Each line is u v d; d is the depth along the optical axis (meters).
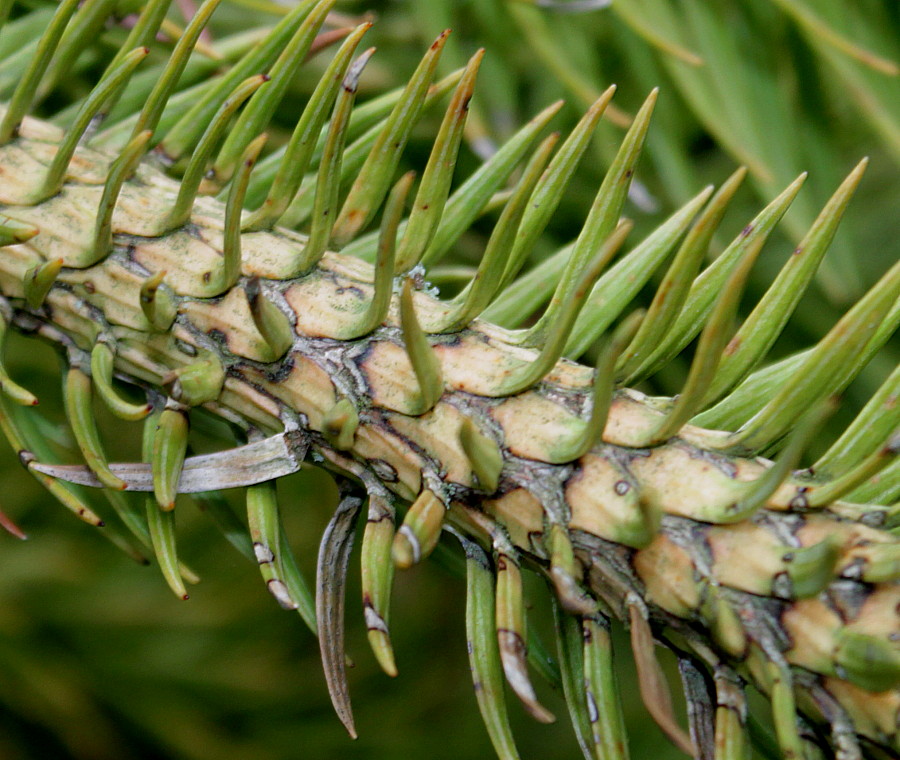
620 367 0.27
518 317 0.29
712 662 0.27
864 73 0.34
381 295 0.27
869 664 0.26
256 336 0.28
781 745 0.26
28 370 0.44
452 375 0.28
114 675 0.46
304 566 0.49
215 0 0.28
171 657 0.47
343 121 0.27
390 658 0.27
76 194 0.29
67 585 0.46
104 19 0.30
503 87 0.36
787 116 0.35
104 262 0.28
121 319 0.28
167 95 0.29
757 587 0.26
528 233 0.28
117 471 0.28
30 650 0.45
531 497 0.27
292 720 0.49
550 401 0.27
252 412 0.28
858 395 0.37
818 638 0.26
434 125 0.37
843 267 0.35
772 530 0.27
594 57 0.37
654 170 0.42
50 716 0.45
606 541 0.27
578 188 0.41
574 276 0.28
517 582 0.27
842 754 0.26
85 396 0.28
